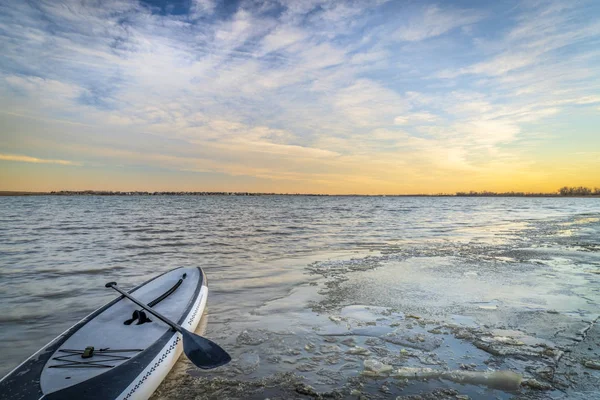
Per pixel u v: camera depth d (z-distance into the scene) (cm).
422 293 703
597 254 1146
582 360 414
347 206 6512
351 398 339
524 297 671
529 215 3562
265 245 1389
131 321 440
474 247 1320
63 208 4944
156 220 2730
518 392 349
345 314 581
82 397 289
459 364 407
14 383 302
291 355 431
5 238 1578
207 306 622
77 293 711
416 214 3819
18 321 553
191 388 355
